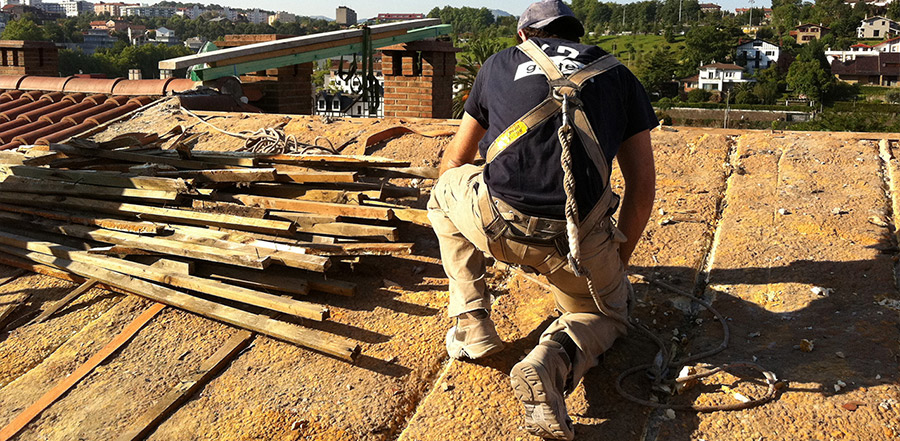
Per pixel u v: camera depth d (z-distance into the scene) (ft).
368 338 11.03
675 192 14.61
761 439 8.02
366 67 34.83
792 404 8.43
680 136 17.38
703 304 10.73
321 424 9.32
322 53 33.32
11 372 11.39
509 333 10.67
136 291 12.47
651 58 459.73
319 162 14.21
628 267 12.10
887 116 240.12
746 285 11.14
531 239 8.34
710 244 12.64
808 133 16.76
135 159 15.46
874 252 11.42
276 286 11.94
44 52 42.01
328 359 10.64
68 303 12.99
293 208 13.35
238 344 11.16
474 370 9.87
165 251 12.60
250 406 9.86
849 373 8.78
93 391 10.49
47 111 31.12
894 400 8.22
